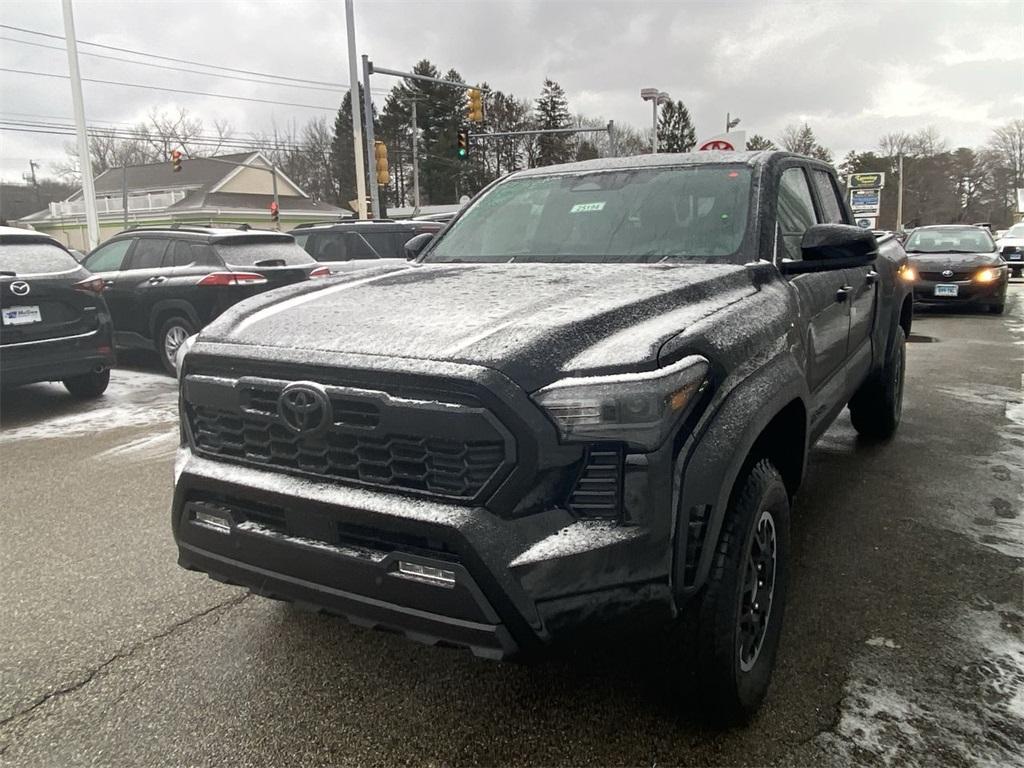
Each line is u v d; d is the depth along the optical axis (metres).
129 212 55.19
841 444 6.06
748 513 2.60
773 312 3.05
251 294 9.05
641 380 2.22
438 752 2.61
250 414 2.59
